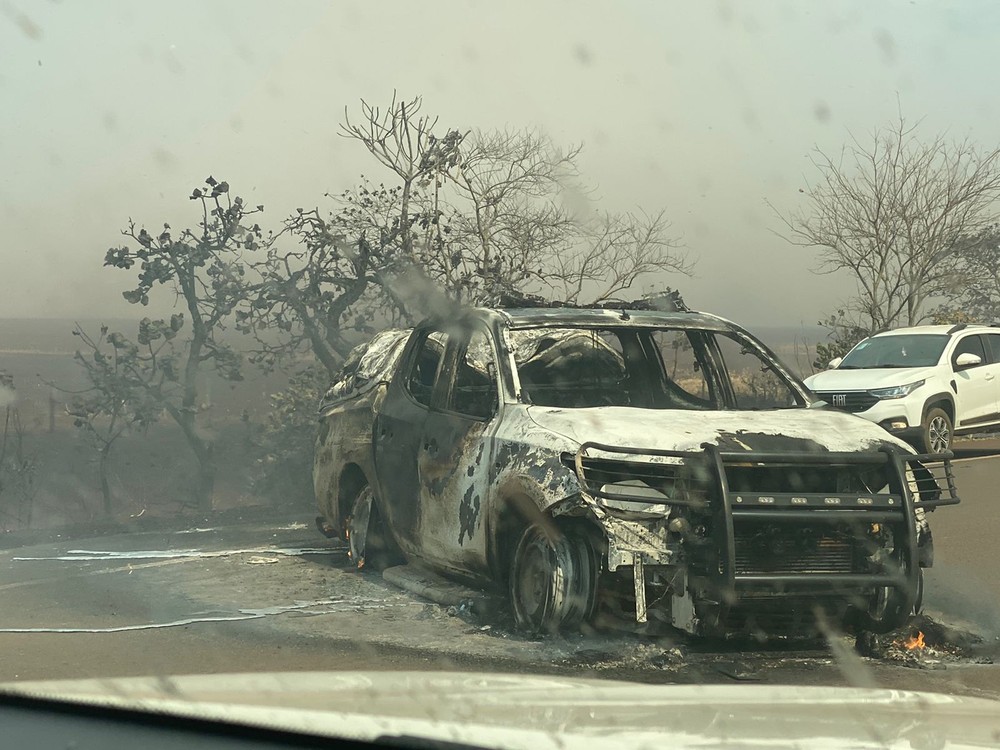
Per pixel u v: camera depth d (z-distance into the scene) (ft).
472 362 23.75
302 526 36.40
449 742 7.29
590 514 17.93
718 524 17.49
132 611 22.33
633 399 25.11
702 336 25.14
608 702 8.71
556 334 24.58
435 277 55.93
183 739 7.95
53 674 17.11
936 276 80.94
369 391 26.30
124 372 57.52
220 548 31.30
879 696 9.32
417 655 18.20
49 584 26.04
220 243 56.34
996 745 7.50
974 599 22.76
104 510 55.98
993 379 54.80
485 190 57.98
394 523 24.21
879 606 18.52
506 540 20.25
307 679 9.61
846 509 18.19
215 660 18.01
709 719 8.11
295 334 57.82
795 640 19.16
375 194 56.65
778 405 23.34
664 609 18.38
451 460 21.70
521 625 19.44
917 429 50.26
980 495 39.24
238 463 57.21
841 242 80.64
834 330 80.28
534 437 19.43
